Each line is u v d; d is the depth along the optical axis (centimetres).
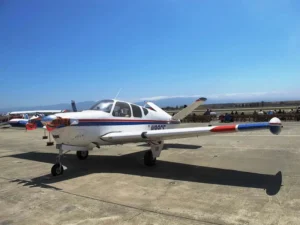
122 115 752
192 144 1083
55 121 595
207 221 351
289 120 2291
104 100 760
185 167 677
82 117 645
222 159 759
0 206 432
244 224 338
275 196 437
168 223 348
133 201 436
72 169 689
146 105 982
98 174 628
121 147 1059
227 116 2417
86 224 352
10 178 613
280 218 353
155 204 419
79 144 665
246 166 659
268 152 836
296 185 491
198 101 980
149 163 701
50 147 1140
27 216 387
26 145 1227
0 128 2520
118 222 355
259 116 2361
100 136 689
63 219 371
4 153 997
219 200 428
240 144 1041
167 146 1031
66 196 472
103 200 445
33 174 646
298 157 739
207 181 541
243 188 486
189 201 429
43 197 470
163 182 545
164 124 930
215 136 1365
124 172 642
